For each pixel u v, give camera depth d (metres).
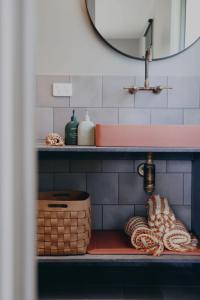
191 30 2.03
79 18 2.03
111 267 2.12
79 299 1.78
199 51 2.06
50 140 1.81
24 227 0.37
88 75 2.05
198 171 1.92
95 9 2.01
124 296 1.82
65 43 2.04
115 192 2.09
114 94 2.06
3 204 0.35
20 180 0.36
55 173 2.08
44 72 2.05
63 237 1.66
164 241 1.70
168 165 2.09
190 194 2.10
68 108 2.06
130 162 2.08
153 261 1.64
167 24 2.03
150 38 2.03
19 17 0.35
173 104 2.06
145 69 1.94
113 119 2.06
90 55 2.05
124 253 1.69
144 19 2.02
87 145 1.86
